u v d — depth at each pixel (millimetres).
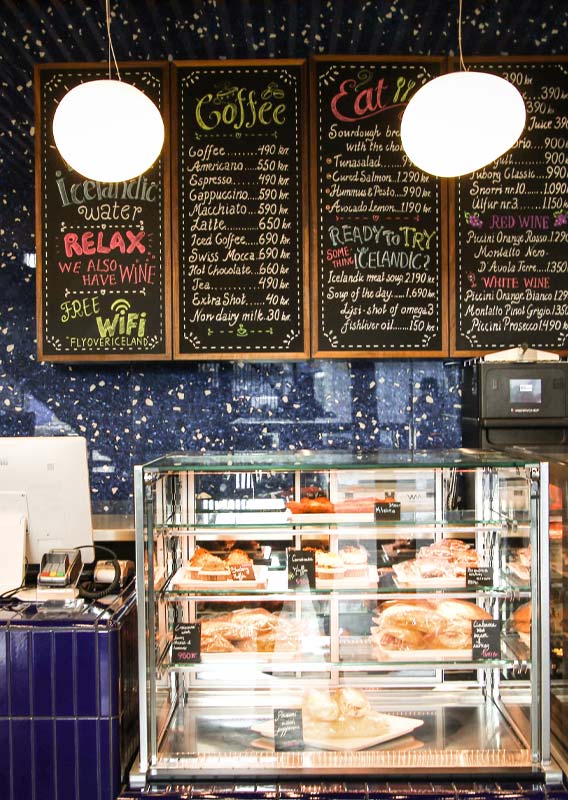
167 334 3043
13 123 3297
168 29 3158
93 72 3055
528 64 3076
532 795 1781
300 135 3064
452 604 2074
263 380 3363
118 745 1906
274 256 3061
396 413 3359
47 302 3055
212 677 2168
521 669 1930
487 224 3080
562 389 2830
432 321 3062
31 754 1911
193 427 3367
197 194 3061
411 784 1812
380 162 3062
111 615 1964
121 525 2758
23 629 1911
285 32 3176
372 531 2072
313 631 2035
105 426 3371
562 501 2059
